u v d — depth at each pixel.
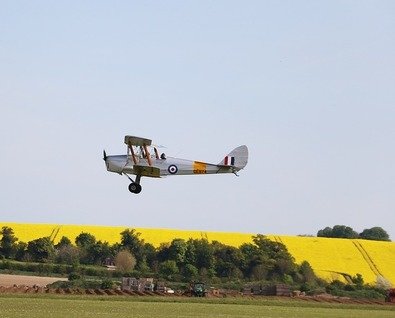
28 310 46.56
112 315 45.72
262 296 80.00
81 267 103.50
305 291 93.62
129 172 54.41
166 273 104.75
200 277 103.75
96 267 106.38
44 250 109.31
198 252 109.25
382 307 66.88
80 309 49.19
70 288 77.12
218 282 101.75
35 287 72.19
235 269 107.69
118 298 62.03
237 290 91.19
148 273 103.38
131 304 56.97
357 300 78.12
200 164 57.53
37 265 102.19
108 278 97.69
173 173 56.88
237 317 49.00
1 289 66.44
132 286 79.94
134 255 111.50
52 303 53.53
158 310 51.94
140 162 55.12
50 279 92.69
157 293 74.62
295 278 109.25
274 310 57.97
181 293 75.88
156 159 56.50
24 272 100.25
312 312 57.19
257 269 108.38
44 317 42.19
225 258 110.38
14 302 52.75
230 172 59.19
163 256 110.62
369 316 54.69
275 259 113.00
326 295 89.31
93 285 80.12
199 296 73.50
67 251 111.06
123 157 54.47
